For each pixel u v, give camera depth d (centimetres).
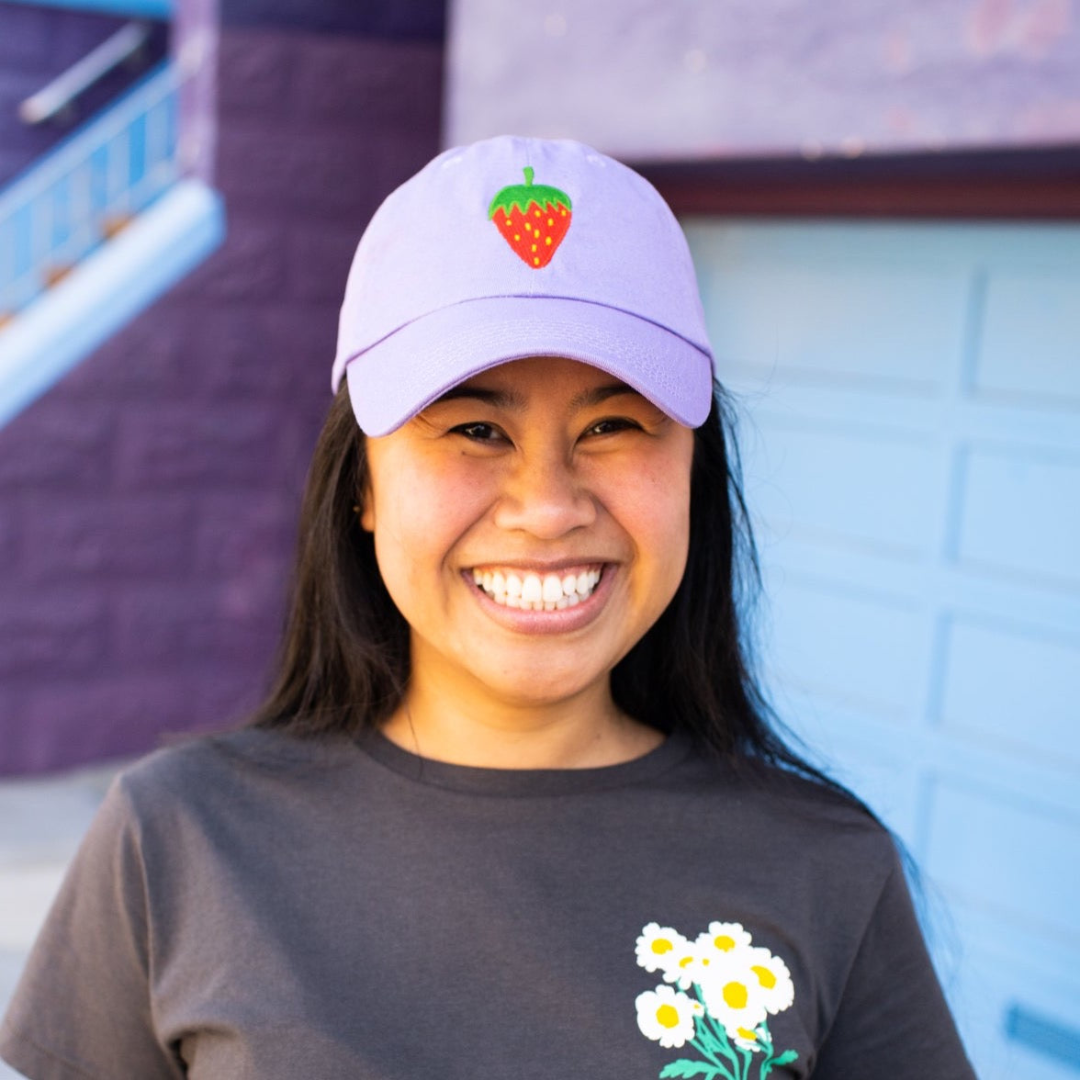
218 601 531
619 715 154
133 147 643
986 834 340
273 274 523
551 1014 131
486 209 131
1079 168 280
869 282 352
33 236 636
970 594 338
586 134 351
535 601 132
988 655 337
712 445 152
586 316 127
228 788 145
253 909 136
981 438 333
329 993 131
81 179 641
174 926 139
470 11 378
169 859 141
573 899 137
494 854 138
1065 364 315
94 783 509
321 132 521
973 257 330
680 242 140
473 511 130
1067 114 256
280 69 513
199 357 517
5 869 436
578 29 349
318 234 527
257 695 524
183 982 136
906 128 284
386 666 147
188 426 519
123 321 506
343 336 140
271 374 528
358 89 523
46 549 506
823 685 373
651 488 132
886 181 326
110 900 142
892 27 284
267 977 132
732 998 132
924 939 148
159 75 663
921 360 344
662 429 134
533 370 127
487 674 134
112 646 519
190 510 523
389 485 134
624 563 135
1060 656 322
